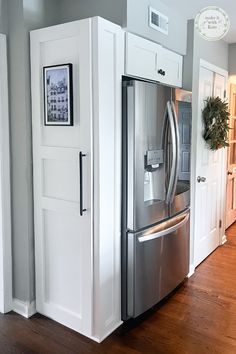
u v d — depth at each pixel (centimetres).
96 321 217
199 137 327
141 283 234
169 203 257
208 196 358
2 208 239
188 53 297
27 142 230
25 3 219
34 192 236
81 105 204
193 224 317
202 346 213
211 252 377
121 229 229
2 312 249
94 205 208
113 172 217
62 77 210
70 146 214
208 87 341
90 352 207
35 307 248
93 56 196
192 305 263
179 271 282
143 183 227
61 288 233
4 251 243
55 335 224
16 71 227
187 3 256
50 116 220
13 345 213
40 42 219
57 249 231
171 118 244
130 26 218
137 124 217
